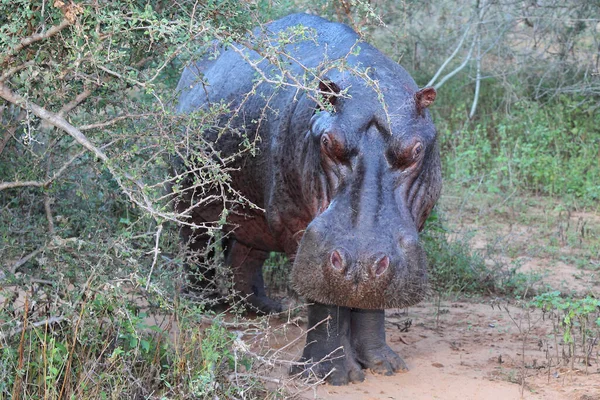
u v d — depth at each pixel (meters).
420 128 6.40
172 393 5.74
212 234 5.59
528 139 16.44
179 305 6.27
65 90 5.81
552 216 14.05
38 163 6.21
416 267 6.06
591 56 17.72
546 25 17.62
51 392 5.43
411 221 6.21
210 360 5.67
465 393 6.74
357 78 6.61
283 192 7.18
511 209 14.38
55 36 5.66
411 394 6.71
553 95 17.12
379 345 7.29
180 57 6.13
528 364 7.45
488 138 17.59
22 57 5.73
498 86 18.19
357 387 6.84
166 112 5.67
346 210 6.10
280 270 10.34
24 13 5.38
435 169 6.79
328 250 6.00
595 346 7.95
